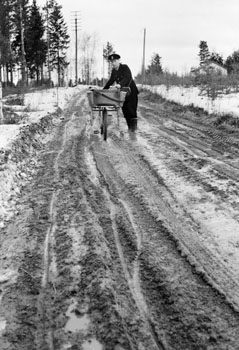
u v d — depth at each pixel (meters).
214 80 18.67
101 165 6.34
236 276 3.04
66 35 52.47
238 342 2.33
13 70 44.94
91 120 11.25
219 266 3.18
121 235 3.79
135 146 7.68
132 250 3.48
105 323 2.53
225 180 5.25
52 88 33.91
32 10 45.22
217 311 2.62
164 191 4.96
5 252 3.58
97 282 2.97
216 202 4.50
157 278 3.03
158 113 13.47
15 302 2.81
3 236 3.92
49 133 9.83
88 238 3.71
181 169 5.89
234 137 8.48
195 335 2.41
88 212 4.33
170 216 4.18
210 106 12.90
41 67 48.28
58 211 4.46
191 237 3.69
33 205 4.71
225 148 7.41
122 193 4.98
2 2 30.34
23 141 7.74
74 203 4.64
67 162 6.59
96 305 2.72
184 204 4.50
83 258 3.35
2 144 7.04
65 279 3.07
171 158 6.59
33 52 45.12
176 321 2.54
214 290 2.86
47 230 3.99
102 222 4.09
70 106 17.34
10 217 4.39
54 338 2.44
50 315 2.66
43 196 4.98
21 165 6.38
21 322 2.60
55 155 7.24
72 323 2.57
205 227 3.89
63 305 2.75
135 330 2.47
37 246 3.66
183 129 9.86
